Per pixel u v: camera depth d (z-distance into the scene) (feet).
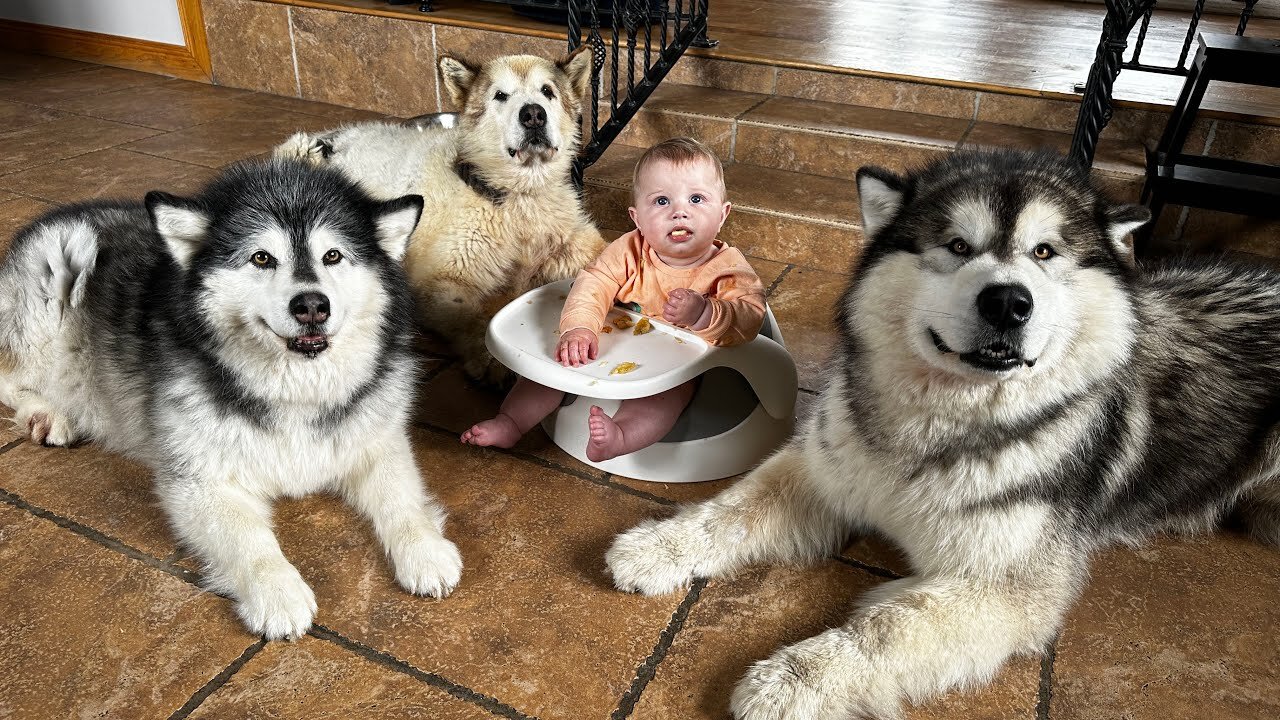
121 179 15.08
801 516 7.57
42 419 8.37
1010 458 6.25
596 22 14.03
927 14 24.48
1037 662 6.52
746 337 8.41
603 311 8.80
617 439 7.90
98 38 23.06
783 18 22.45
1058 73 16.24
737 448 8.66
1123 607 7.07
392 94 19.74
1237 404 7.42
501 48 18.01
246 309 6.49
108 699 5.84
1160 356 7.34
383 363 7.45
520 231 10.80
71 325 8.00
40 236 8.20
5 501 7.68
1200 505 7.82
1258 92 15.28
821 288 12.56
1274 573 7.53
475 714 5.90
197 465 7.00
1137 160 13.09
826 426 7.23
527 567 7.28
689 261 8.98
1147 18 14.70
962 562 6.47
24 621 6.42
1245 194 11.39
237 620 6.54
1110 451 6.81
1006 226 5.75
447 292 10.46
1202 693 6.26
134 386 7.53
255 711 5.83
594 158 14.56
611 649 6.49
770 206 13.29
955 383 6.14
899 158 14.05
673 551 7.13
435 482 8.36
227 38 21.08
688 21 17.19
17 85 20.95
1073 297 5.86
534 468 8.66
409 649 6.39
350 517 7.79
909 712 6.09
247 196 6.65
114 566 7.00
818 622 6.86
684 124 15.55
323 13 19.51
